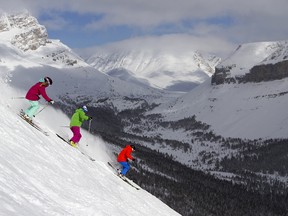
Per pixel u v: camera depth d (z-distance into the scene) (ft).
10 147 43.50
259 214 574.97
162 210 76.59
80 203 42.47
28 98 64.75
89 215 40.45
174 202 499.10
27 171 39.91
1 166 34.91
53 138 65.51
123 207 55.77
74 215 37.11
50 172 45.83
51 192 39.47
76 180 51.16
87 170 62.03
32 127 61.11
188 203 510.17
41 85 65.82
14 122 54.80
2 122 50.21
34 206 31.27
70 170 53.36
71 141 74.90
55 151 56.95
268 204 642.22
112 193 60.08
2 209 25.90
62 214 33.91
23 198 31.30
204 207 515.91
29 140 51.60
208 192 600.39
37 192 35.81
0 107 56.65
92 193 50.37
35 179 39.50
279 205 655.35
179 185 575.79
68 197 42.04
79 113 75.41
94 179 59.88
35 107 65.26
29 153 46.68
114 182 69.51
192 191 569.23
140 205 66.33
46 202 34.55
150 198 81.05
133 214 56.29
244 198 644.69
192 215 489.26
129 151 84.79
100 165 76.28
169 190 532.73
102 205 47.06
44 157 49.88
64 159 56.85
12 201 28.71
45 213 31.37
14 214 26.23
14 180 34.12
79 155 68.39
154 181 548.31
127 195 66.74
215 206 536.42
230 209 547.08
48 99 65.98
